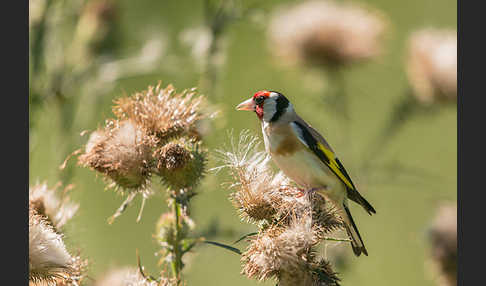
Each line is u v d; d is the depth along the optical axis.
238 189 7.43
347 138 11.16
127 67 10.78
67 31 11.28
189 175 6.77
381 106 12.74
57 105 10.12
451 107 11.59
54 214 6.92
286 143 9.02
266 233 6.94
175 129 7.07
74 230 7.10
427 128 13.67
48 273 6.13
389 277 12.66
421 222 12.95
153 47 11.05
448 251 10.59
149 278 6.57
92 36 11.27
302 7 12.30
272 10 11.16
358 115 12.74
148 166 6.79
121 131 6.94
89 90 10.52
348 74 12.40
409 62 11.93
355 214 12.71
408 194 13.01
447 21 14.74
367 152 11.31
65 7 10.62
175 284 6.56
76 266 6.58
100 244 11.83
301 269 6.70
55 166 9.64
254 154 7.66
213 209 10.62
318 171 8.89
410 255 12.84
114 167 6.73
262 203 7.22
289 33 11.88
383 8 14.94
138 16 11.91
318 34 11.65
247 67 14.01
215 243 6.82
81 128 10.11
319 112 11.44
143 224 12.34
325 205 7.68
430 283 12.53
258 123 9.91
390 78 13.01
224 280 11.12
